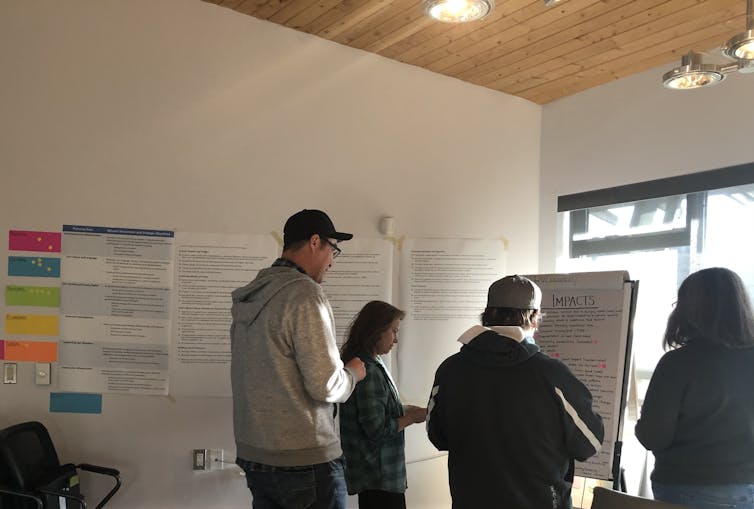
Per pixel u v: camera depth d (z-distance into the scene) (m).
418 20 3.31
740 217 3.30
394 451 2.85
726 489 2.11
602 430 2.02
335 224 3.62
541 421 1.93
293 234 2.26
